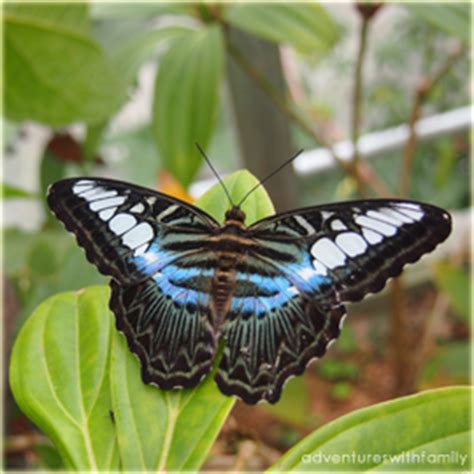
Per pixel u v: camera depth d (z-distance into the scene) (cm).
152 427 21
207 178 55
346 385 54
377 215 24
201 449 21
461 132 51
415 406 21
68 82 28
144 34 35
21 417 35
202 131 34
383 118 62
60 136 37
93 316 23
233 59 39
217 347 24
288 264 25
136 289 24
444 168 52
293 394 41
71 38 27
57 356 22
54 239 34
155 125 34
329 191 54
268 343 24
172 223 25
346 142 50
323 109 48
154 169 56
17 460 36
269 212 24
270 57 39
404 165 39
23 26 27
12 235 35
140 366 22
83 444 21
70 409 22
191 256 25
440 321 51
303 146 57
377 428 20
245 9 35
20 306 36
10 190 34
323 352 24
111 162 57
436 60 58
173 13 36
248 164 42
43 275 33
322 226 25
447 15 33
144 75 61
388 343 57
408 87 62
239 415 46
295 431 48
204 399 22
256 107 40
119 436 21
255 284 25
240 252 25
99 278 32
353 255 24
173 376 22
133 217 25
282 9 34
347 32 61
